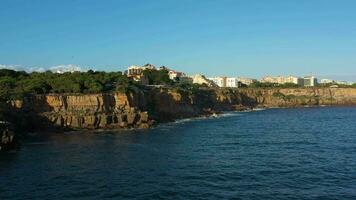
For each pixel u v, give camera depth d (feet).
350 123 569.23
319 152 314.76
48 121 471.62
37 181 227.20
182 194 200.85
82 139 401.70
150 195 199.62
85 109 508.53
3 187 215.31
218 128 509.35
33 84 524.52
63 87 537.24
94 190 208.85
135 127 513.86
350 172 243.60
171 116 651.66
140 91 597.93
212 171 248.93
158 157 297.33
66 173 245.86
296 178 230.07
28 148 342.03
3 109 418.31
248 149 333.01
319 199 191.83
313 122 590.96
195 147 346.13
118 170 253.03
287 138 404.36
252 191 204.95
